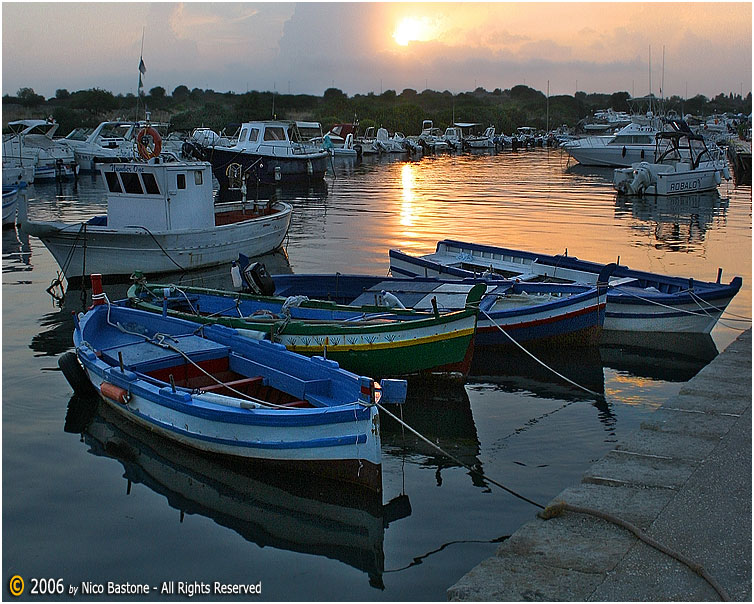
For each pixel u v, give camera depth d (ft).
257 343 30.81
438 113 363.76
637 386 35.45
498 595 16.03
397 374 33.24
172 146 175.52
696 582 16.30
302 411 24.25
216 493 25.11
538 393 34.42
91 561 20.80
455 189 133.80
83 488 25.12
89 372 32.09
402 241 75.61
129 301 39.60
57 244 55.01
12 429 29.76
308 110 324.19
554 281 49.78
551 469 26.25
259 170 141.38
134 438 29.19
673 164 135.54
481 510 23.31
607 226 87.15
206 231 59.77
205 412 25.81
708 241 76.54
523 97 573.74
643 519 18.98
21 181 83.35
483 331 39.04
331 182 149.38
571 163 202.80
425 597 19.03
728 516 19.08
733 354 34.55
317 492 24.80
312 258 66.54
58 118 248.73
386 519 22.90
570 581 16.47
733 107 467.93
